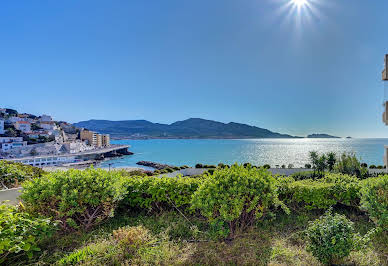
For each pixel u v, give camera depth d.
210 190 3.93
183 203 4.87
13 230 2.94
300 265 2.95
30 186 4.10
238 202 3.72
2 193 5.12
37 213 3.89
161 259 3.12
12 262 3.13
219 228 3.80
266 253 3.31
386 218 3.62
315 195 4.95
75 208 3.95
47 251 3.42
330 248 2.87
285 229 4.25
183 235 4.02
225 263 3.07
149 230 4.09
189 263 3.06
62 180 4.16
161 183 5.09
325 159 11.94
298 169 15.85
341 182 5.28
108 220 4.62
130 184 5.12
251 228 4.12
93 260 3.03
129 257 3.13
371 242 3.43
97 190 4.17
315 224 3.27
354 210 5.05
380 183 4.03
